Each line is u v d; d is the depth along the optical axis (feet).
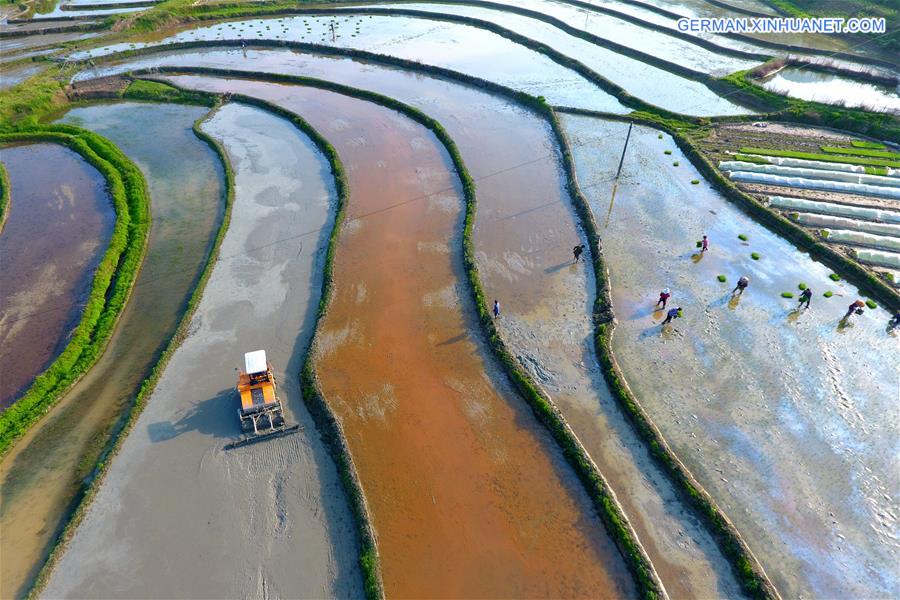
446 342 116.98
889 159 173.88
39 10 337.72
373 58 267.59
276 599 78.64
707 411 101.96
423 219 154.40
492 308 124.26
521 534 85.05
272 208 161.17
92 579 80.74
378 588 77.56
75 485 93.56
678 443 96.84
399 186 169.07
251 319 123.44
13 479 94.48
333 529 86.48
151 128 213.05
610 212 155.53
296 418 102.42
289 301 128.16
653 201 160.45
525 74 247.91
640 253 140.56
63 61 270.87
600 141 191.62
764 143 186.29
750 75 233.55
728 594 77.87
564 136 190.80
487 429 99.86
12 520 88.63
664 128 198.49
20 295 134.62
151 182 178.19
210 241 151.02
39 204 169.07
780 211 152.56
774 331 118.01
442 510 88.17
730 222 152.05
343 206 158.40
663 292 118.62
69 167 188.75
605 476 92.07
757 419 100.48
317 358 113.29
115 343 120.98
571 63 253.03
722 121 200.34
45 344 120.88
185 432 99.76
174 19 321.52
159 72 260.42
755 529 84.94
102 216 162.91
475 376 109.50
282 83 247.29
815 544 83.25
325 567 82.02
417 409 103.35
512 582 79.66
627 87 230.48
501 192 165.17
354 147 191.31
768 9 313.32
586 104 218.38
